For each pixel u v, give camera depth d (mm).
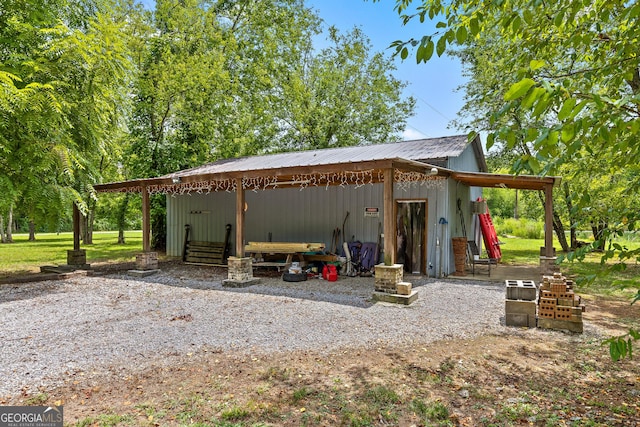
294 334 4844
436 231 9445
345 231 10570
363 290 7797
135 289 7984
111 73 8109
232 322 5410
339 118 22828
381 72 23000
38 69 6969
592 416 2877
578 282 2033
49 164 7375
